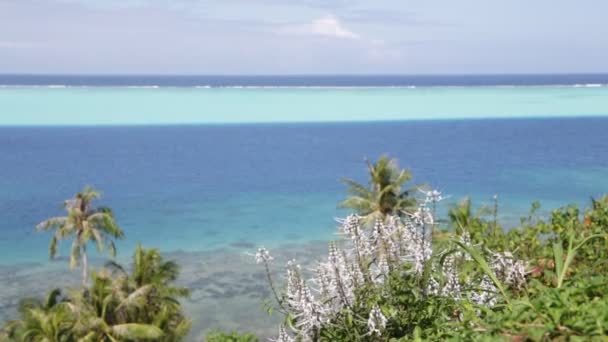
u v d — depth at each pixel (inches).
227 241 3700.8
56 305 1562.5
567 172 6373.0
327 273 195.3
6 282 2987.2
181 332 1771.7
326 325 185.8
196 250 3518.7
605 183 5546.3
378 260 202.7
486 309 141.6
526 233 245.9
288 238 3683.6
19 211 4827.8
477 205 4367.6
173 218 4498.0
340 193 5408.5
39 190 5797.2
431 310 177.0
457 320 176.2
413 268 192.9
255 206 4879.4
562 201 4564.5
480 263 150.3
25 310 1578.5
